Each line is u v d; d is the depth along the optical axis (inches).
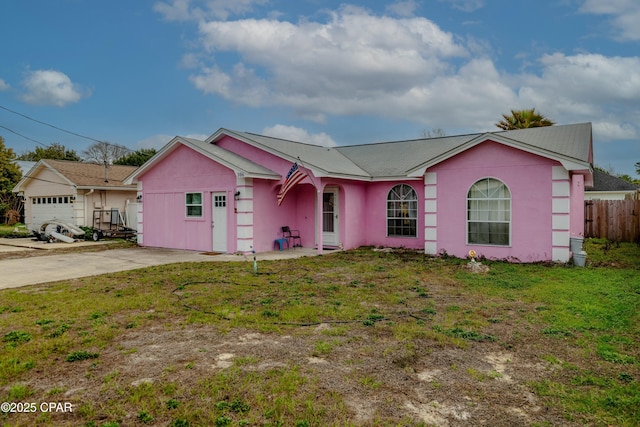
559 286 325.4
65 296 301.1
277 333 221.1
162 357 187.6
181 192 607.2
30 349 195.6
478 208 481.4
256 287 332.5
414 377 167.9
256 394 152.2
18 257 522.0
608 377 166.9
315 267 427.2
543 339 209.9
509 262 455.2
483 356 189.6
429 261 464.8
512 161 458.3
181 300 288.8
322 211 558.9
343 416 137.8
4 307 269.1
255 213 553.3
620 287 320.5
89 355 188.5
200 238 586.6
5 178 1205.7
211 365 178.7
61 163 904.3
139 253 559.8
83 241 720.3
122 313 259.0
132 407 143.6
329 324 236.8
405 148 695.7
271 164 582.6
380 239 614.5
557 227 434.6
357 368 175.8
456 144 652.7
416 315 253.4
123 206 900.6
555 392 154.3
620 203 639.8
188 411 140.2
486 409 143.3
